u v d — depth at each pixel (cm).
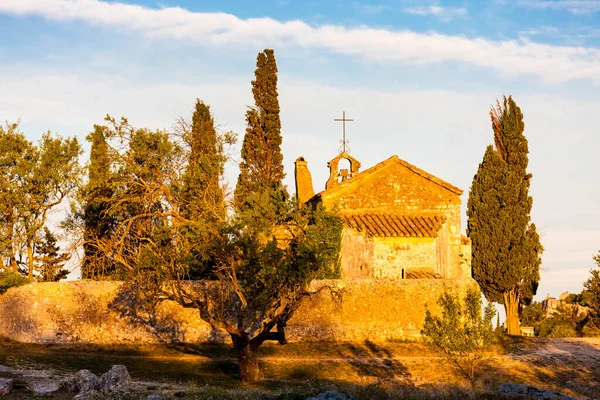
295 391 3341
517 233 6444
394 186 5928
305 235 4162
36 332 4916
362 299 5172
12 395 3306
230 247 4062
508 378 4541
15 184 6600
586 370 4750
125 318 5016
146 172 5825
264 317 5047
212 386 3703
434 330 4384
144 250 4300
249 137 7069
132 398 3300
